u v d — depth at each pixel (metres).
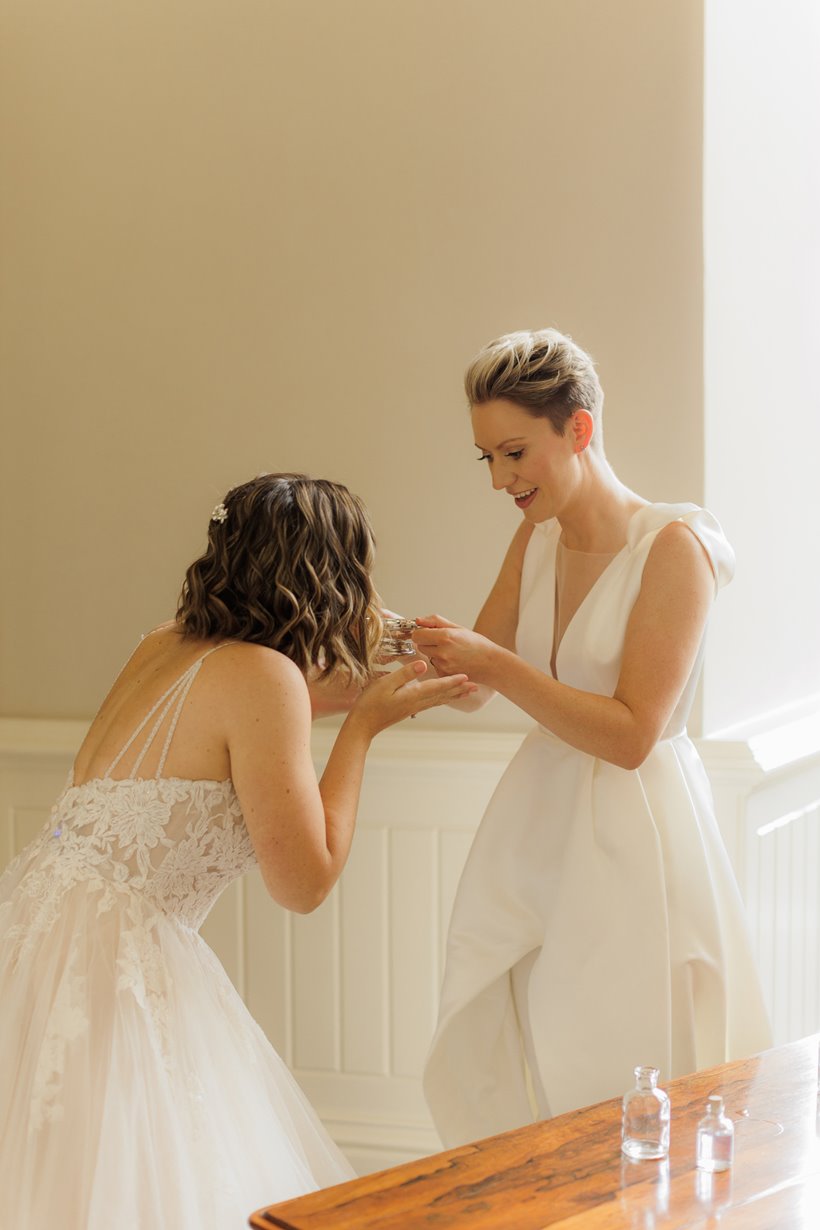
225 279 3.23
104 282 3.31
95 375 3.33
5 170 3.35
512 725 3.10
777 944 3.15
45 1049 1.82
